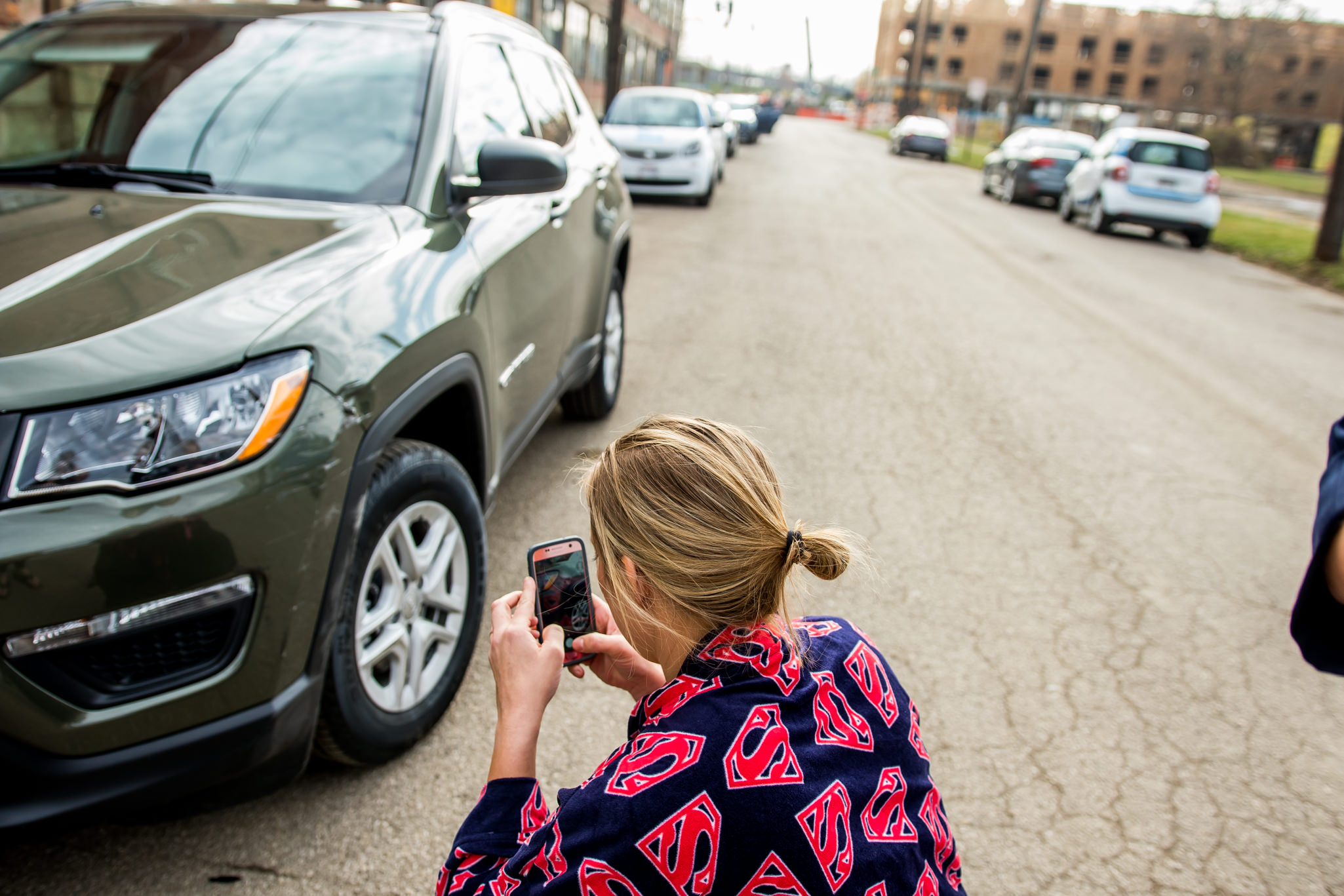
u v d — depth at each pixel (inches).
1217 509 167.9
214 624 65.9
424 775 88.9
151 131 107.5
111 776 62.4
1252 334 320.2
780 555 40.3
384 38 121.9
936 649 117.5
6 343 63.6
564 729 98.0
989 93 3280.0
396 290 86.2
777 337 268.7
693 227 461.7
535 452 170.9
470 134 118.1
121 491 61.5
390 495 82.0
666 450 40.8
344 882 76.6
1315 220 854.5
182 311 69.7
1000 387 235.5
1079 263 452.4
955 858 44.3
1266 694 113.3
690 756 37.6
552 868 37.1
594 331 167.9
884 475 173.0
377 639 83.8
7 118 109.7
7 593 57.8
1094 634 123.9
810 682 41.4
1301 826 91.6
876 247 445.7
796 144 1360.7
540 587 50.9
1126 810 91.9
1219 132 1923.0
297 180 101.8
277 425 68.3
